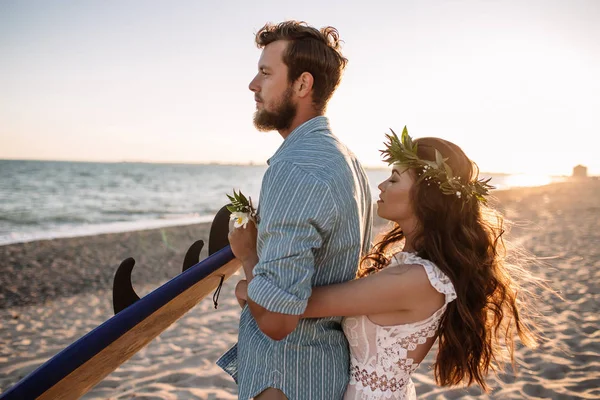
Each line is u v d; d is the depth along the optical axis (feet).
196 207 91.20
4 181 140.87
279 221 4.27
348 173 4.79
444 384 5.44
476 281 5.21
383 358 4.96
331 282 4.83
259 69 5.37
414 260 5.00
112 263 32.04
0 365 14.67
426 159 5.41
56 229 53.83
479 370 5.53
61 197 102.58
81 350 5.22
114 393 11.94
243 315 5.34
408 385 5.33
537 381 11.87
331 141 4.98
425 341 5.03
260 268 4.25
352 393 5.09
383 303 4.73
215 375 12.97
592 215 57.88
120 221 65.46
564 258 28.09
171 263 32.55
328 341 5.00
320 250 4.63
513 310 5.81
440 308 4.95
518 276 6.21
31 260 32.07
